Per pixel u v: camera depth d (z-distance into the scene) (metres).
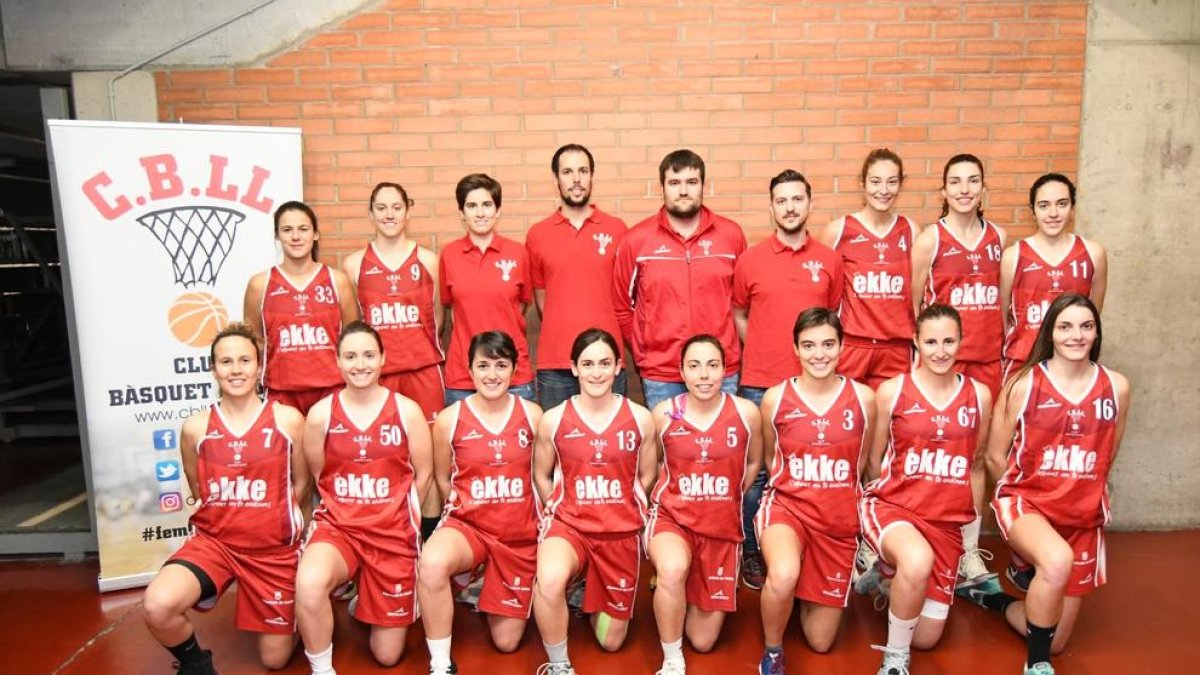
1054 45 4.16
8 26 4.12
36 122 6.55
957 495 3.05
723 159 4.25
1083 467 3.00
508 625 3.11
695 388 3.02
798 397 3.12
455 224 4.28
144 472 3.80
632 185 4.26
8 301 8.07
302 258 3.62
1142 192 4.22
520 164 4.25
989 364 3.78
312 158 4.22
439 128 4.22
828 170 4.25
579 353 3.01
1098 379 3.02
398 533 3.04
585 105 4.21
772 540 2.95
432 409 3.82
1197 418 4.34
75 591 3.79
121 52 4.14
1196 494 4.39
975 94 4.20
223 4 4.14
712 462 3.05
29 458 6.19
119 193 3.68
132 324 3.74
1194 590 3.64
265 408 3.06
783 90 4.20
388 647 3.03
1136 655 3.08
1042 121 4.20
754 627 3.33
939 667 3.00
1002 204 4.27
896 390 3.13
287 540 3.02
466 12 4.16
